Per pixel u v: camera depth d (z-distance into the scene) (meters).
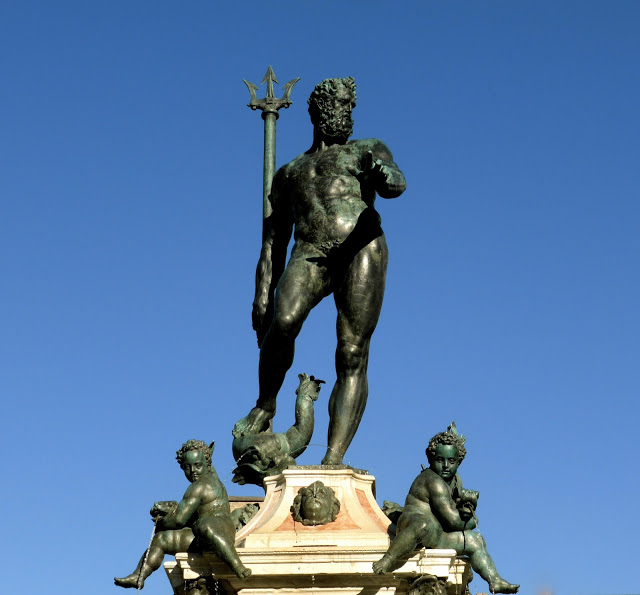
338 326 13.34
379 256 13.38
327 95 13.76
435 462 12.20
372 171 12.78
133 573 12.26
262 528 12.12
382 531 12.11
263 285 14.23
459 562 12.24
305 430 13.56
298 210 13.60
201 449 12.38
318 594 11.80
